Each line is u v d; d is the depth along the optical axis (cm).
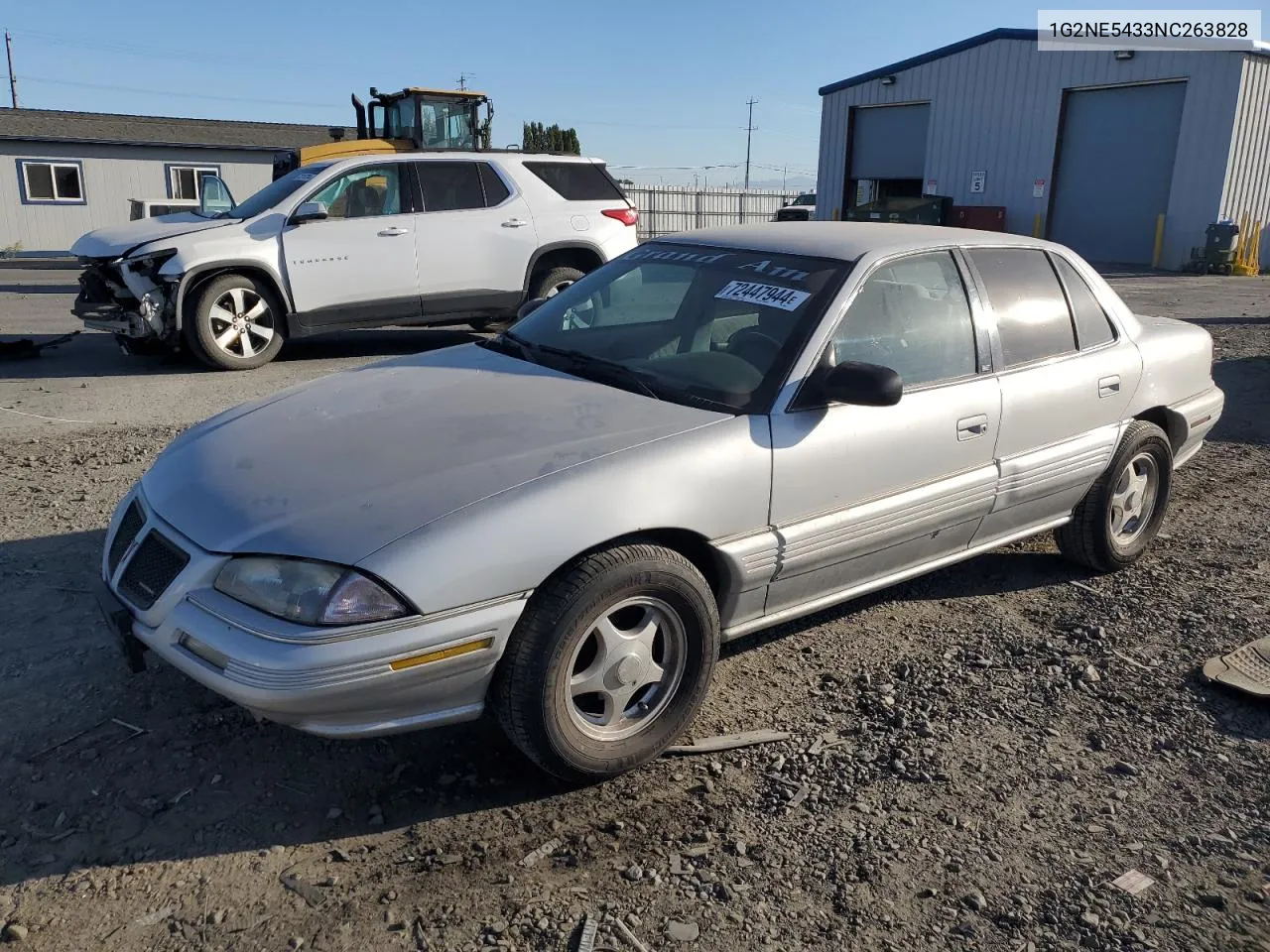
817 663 398
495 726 349
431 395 363
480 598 280
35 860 276
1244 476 654
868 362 373
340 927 256
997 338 418
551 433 324
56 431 707
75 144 2817
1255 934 259
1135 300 1625
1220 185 2269
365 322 984
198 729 338
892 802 311
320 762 324
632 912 262
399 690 275
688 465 319
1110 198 2500
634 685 317
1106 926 262
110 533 341
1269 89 2273
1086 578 488
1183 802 314
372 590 268
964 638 422
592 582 295
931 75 2822
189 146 2934
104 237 948
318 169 962
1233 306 1544
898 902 269
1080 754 339
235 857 280
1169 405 496
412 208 988
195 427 374
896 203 2769
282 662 262
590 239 1065
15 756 320
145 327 913
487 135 1512
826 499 356
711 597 328
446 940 252
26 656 379
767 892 271
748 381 355
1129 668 396
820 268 387
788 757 334
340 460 312
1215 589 473
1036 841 295
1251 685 374
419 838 290
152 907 260
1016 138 2633
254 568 276
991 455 411
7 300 1606
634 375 371
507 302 1035
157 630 292
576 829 296
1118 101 2447
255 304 945
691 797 312
